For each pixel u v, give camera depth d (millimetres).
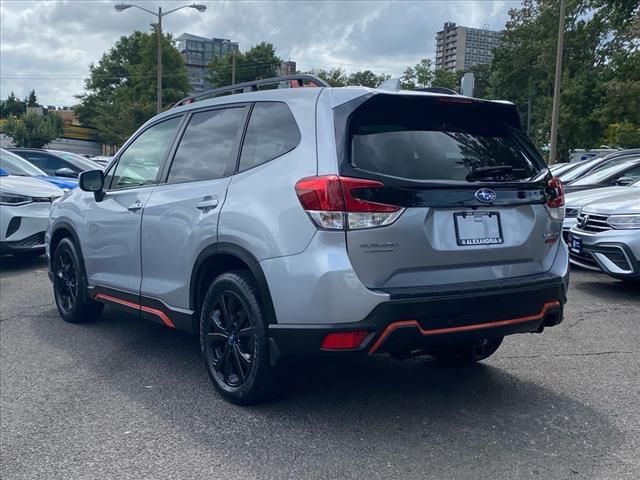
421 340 3686
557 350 5531
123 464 3553
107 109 64938
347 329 3604
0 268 9812
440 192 3766
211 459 3590
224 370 4383
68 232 6410
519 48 47406
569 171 12383
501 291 3855
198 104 5047
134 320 6707
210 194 4445
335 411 4227
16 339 6008
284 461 3549
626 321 6469
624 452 3623
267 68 73438
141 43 65938
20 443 3840
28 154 14023
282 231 3811
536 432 3895
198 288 4605
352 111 3803
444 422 4047
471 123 4254
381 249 3623
